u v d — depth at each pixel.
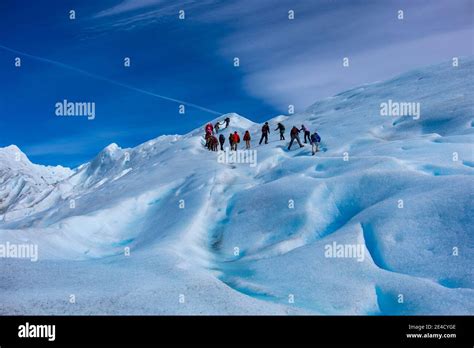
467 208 10.36
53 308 7.25
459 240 9.65
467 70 27.88
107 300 7.68
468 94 22.59
